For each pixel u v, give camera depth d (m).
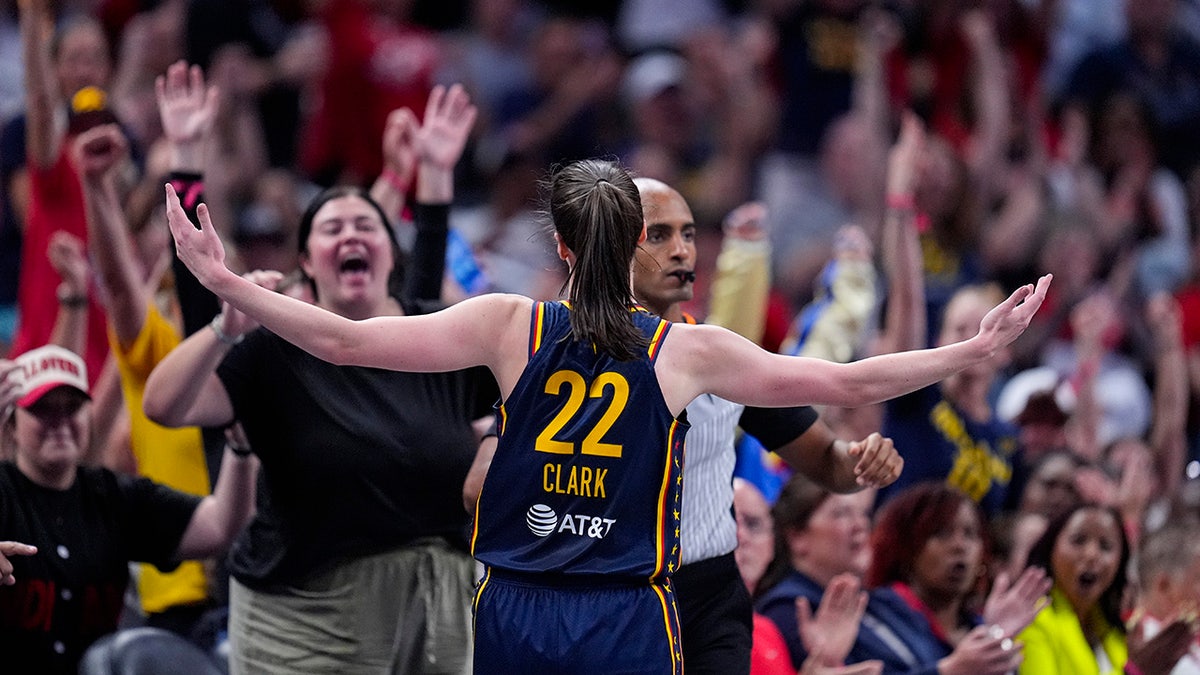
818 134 37.47
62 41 25.42
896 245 23.62
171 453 19.64
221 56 32.19
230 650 16.30
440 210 18.47
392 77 33.38
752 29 38.06
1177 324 26.73
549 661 12.08
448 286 20.59
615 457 12.20
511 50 40.22
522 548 12.26
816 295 28.80
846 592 17.14
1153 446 26.38
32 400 16.64
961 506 18.67
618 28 41.50
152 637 16.08
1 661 16.42
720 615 15.01
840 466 15.42
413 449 15.66
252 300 11.84
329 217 16.64
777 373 12.31
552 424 12.25
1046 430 25.41
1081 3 41.53
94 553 16.94
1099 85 40.06
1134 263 35.44
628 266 12.47
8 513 16.55
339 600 15.66
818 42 37.66
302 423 15.65
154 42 32.75
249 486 17.00
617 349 12.27
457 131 18.61
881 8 37.00
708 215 34.56
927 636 18.12
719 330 12.53
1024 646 17.81
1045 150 37.41
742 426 15.66
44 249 22.20
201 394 15.46
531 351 12.37
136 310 18.98
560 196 12.62
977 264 30.84
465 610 15.95
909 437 22.80
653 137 36.94
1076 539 19.31
